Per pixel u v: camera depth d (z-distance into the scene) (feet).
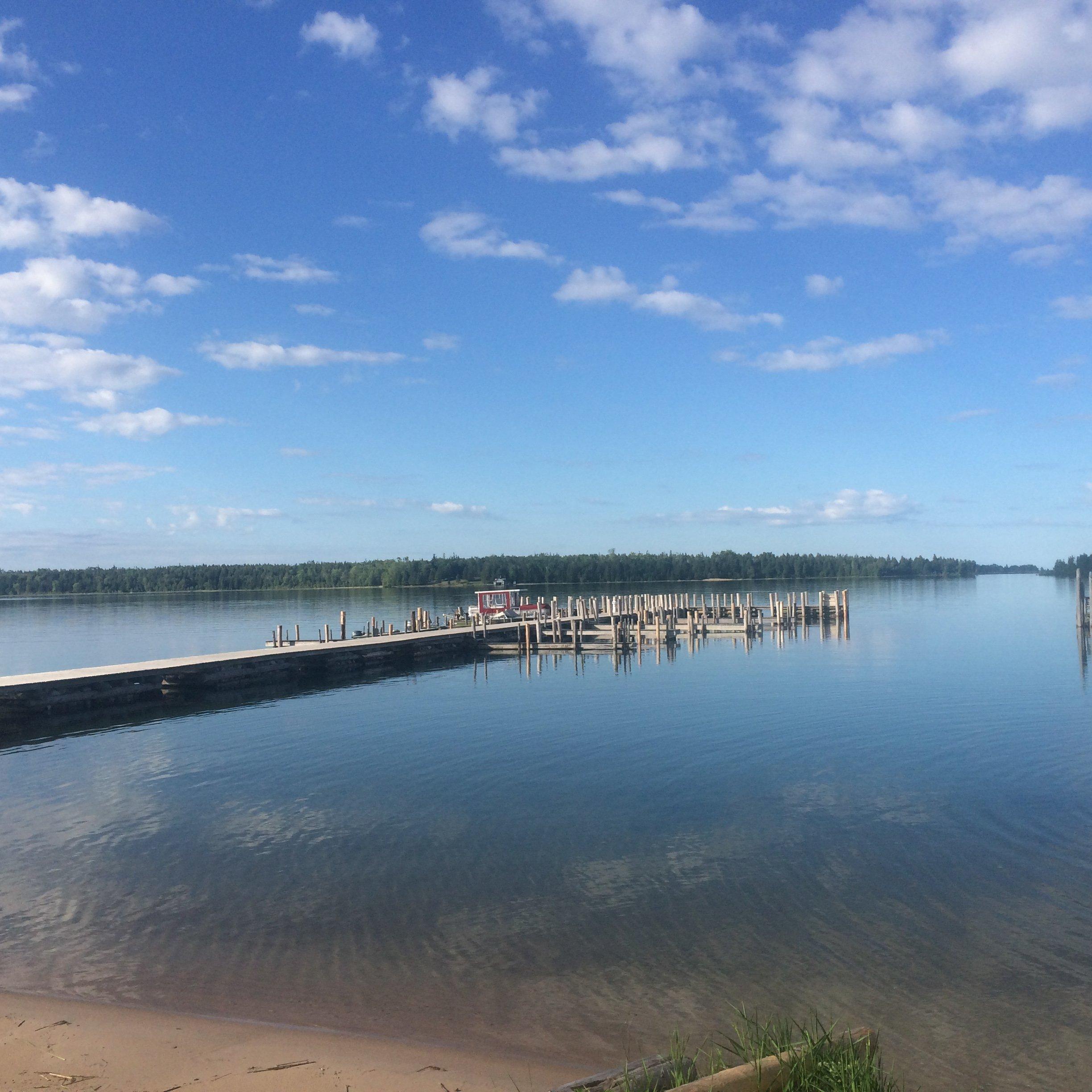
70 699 98.63
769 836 50.06
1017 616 241.76
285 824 54.13
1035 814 53.36
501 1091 25.40
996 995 31.83
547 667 142.82
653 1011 30.83
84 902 41.91
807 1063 21.17
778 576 621.31
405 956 35.53
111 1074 26.35
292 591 597.93
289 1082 25.88
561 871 45.06
